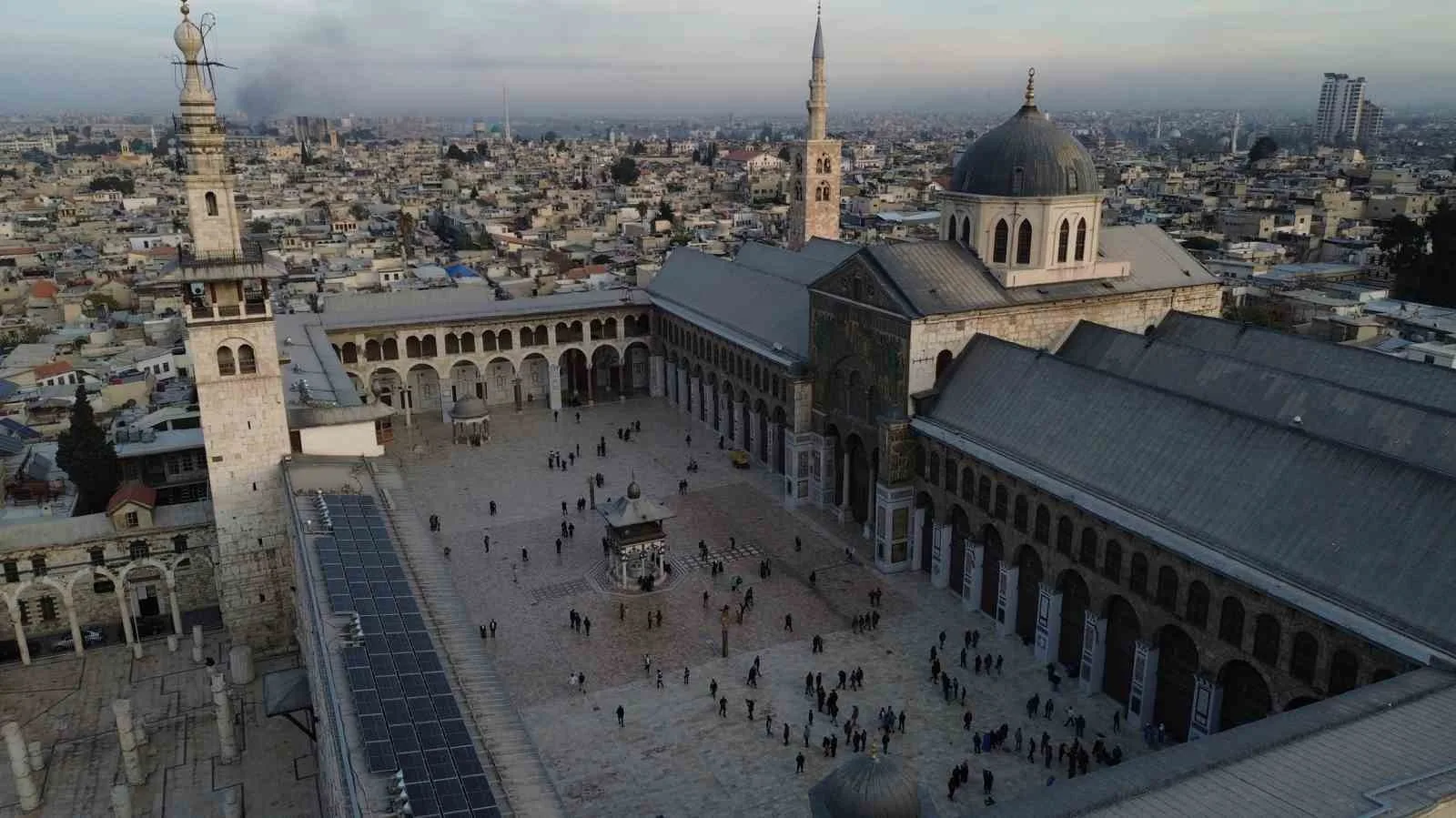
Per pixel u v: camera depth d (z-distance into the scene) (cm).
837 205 15125
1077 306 9162
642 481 11000
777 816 5697
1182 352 8069
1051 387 7575
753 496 10525
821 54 14588
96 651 7569
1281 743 4094
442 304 14250
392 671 4925
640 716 6650
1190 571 5825
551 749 6312
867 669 7156
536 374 14712
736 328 11975
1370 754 3959
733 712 6694
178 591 7994
